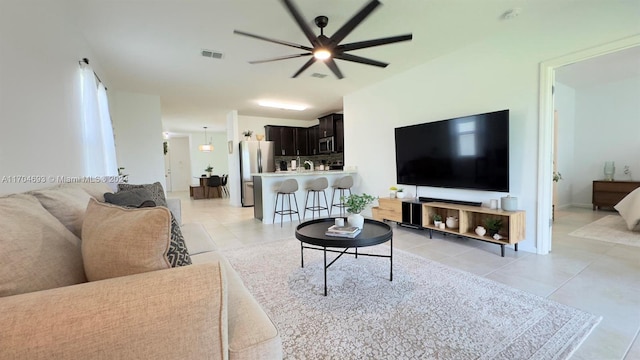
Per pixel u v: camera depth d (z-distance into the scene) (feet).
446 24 9.77
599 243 10.91
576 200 19.61
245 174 23.65
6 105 4.90
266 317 3.34
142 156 17.60
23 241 2.74
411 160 13.88
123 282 2.29
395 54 12.35
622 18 7.98
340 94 18.58
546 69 9.48
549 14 9.20
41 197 4.12
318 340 5.26
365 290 7.25
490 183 10.74
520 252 10.12
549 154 9.73
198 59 12.11
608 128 18.17
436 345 5.07
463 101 11.91
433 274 8.19
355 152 18.24
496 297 6.76
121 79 14.55
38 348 1.87
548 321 5.73
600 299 6.59
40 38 6.26
